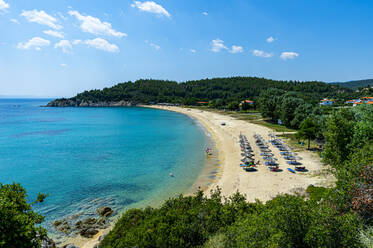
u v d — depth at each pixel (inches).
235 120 4015.8
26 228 336.2
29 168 1542.8
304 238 363.3
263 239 359.3
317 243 360.2
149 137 2709.2
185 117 5462.6
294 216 385.4
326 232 356.5
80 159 1754.4
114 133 3038.9
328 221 376.8
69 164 1625.2
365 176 498.9
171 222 567.2
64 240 757.9
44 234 371.9
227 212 573.9
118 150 2048.5
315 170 1240.2
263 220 394.3
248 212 580.7
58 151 2021.4
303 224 382.0
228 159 1625.2
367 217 446.0
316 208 408.8
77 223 860.0
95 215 927.0
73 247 702.5
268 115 3447.3
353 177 526.9
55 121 4574.3
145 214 742.5
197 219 574.2
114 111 7819.9
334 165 1018.1
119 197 1096.2
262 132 2608.3
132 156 1830.7
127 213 758.5
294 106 2795.3
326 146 1092.5
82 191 1167.0
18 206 397.4
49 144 2326.5
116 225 714.8
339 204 483.5
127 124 4084.6
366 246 354.0
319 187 912.9
